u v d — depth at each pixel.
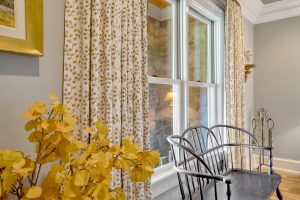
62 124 0.73
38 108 0.73
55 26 1.15
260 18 3.80
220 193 1.69
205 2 2.53
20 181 0.69
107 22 1.27
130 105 1.42
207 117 2.82
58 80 1.17
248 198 1.58
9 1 0.98
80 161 0.66
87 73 1.21
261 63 3.84
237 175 2.05
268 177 1.99
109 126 1.26
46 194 0.65
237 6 2.86
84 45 1.20
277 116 3.71
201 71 2.74
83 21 1.20
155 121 2.15
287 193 2.89
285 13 3.59
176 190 2.08
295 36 3.55
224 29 2.76
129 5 1.42
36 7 1.06
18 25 1.01
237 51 2.83
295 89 3.56
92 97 1.22
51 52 1.14
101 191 0.64
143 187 1.47
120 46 1.36
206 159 2.15
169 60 2.29
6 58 0.99
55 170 0.67
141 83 1.51
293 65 3.57
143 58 1.54
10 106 1.00
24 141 1.04
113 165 0.71
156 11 2.16
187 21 2.35
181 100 2.32
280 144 3.68
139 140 1.46
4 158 0.62
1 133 0.98
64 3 1.18
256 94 3.88
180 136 1.84
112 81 1.31
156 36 2.16
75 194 0.60
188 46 2.42
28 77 1.06
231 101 2.69
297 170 3.52
